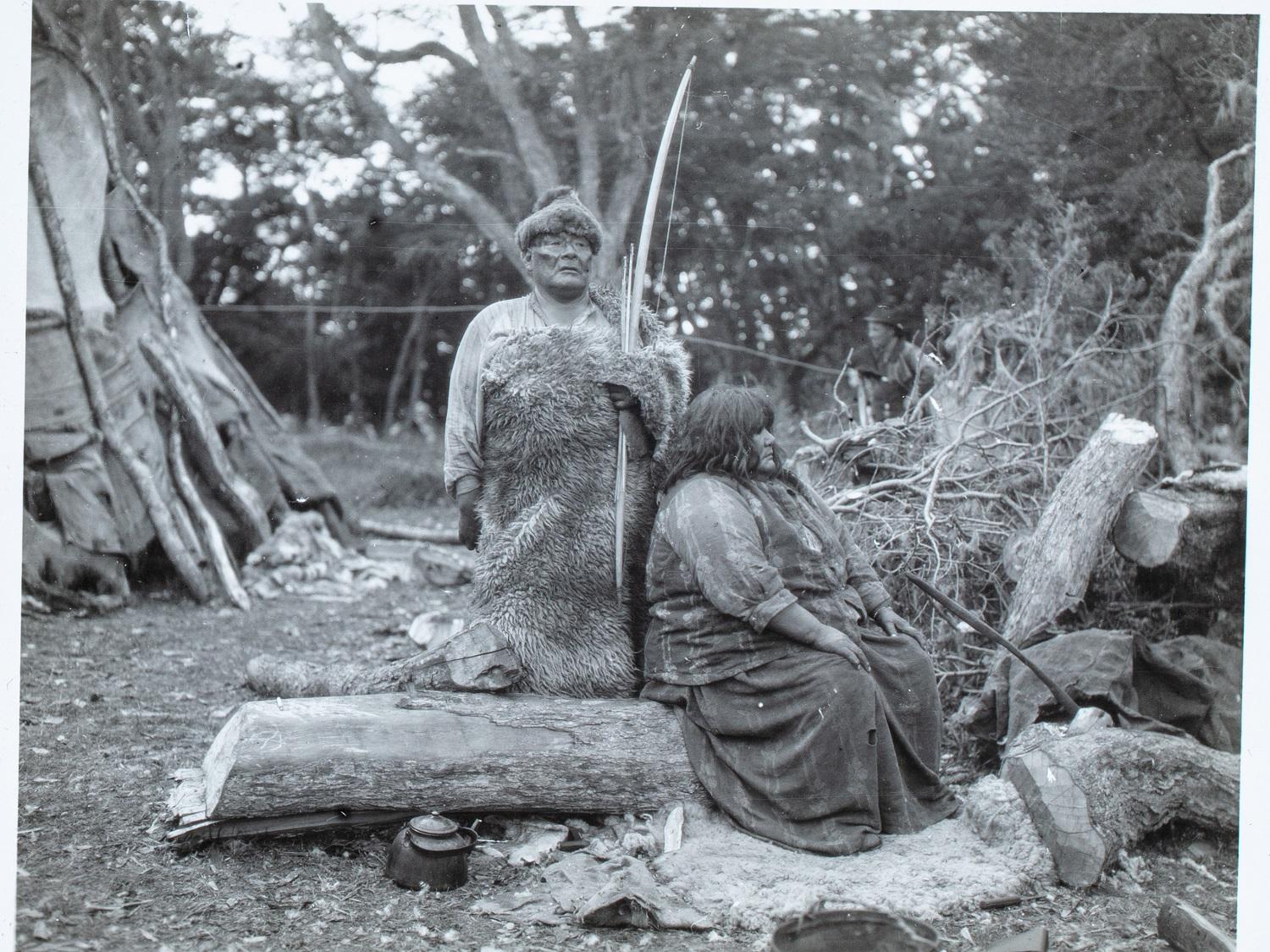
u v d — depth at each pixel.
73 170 6.80
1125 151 7.56
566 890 2.83
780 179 10.62
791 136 10.48
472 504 3.46
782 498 3.29
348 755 2.96
